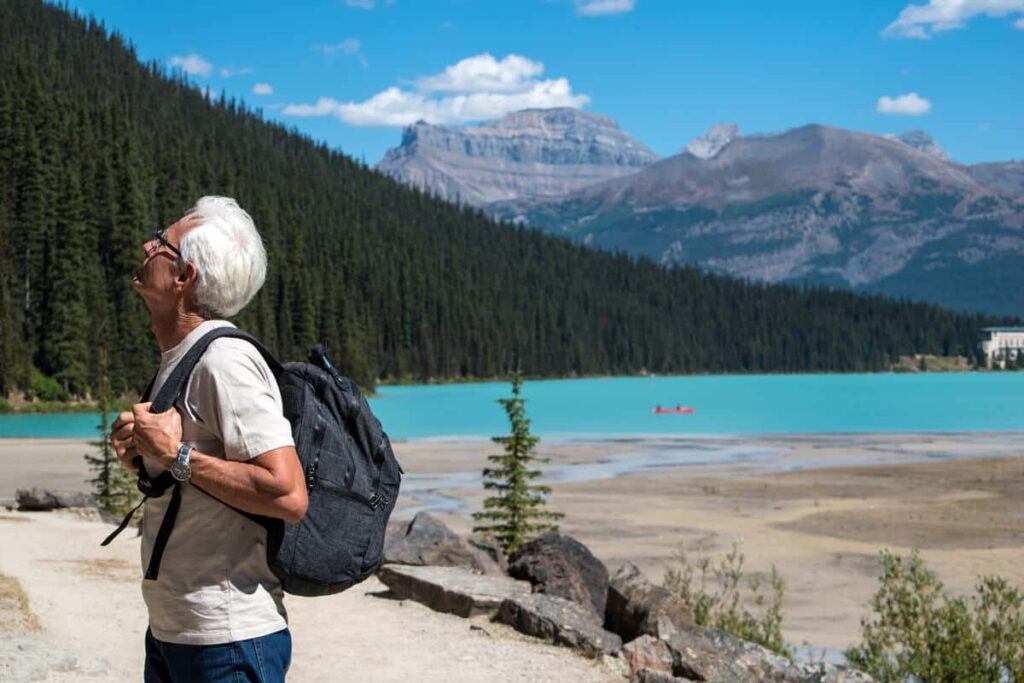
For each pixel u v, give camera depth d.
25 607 8.73
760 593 20.23
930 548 25.89
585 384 185.38
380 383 160.50
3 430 67.88
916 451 55.41
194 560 2.72
